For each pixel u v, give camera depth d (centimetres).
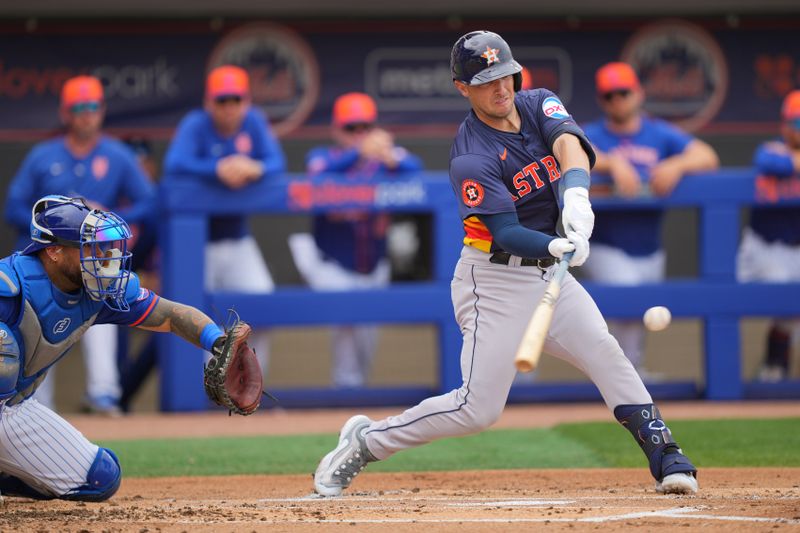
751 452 2388
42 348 1608
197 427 2955
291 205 3241
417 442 1769
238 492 1984
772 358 3656
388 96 5247
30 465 1741
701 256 3366
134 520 1528
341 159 3409
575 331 1711
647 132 3388
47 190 3203
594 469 2195
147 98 5159
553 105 1673
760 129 5306
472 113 1683
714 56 5281
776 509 1534
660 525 1413
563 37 5238
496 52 1611
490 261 1683
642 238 3375
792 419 2916
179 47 5166
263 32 5194
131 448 2584
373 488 1989
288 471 2272
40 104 5091
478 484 2027
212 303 3222
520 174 1653
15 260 1571
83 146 3225
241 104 3222
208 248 3312
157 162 5222
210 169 3192
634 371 1747
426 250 5281
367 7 5078
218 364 1603
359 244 3403
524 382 3491
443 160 5422
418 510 1608
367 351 3525
